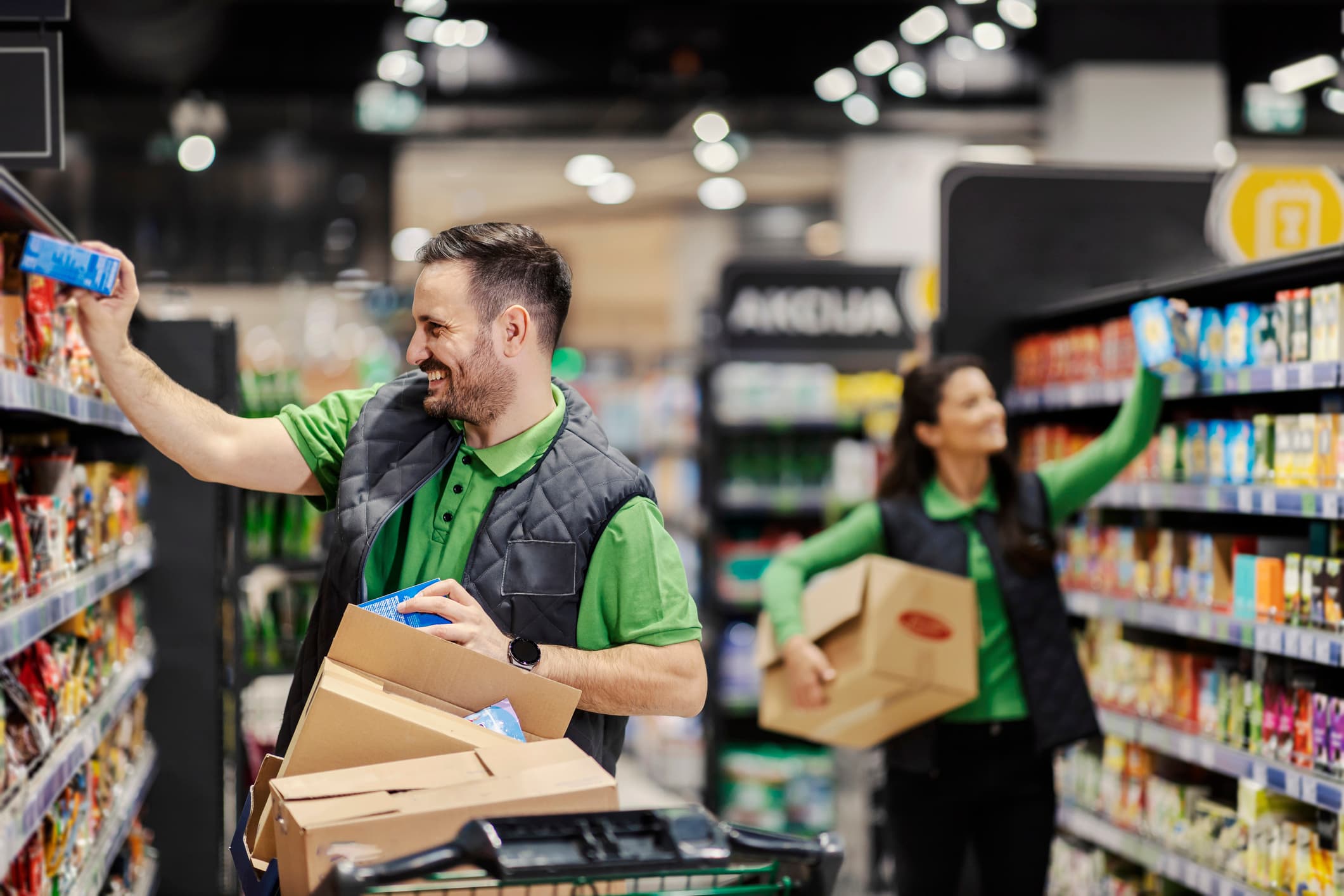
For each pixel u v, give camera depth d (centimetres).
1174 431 368
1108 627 412
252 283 1096
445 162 1524
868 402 629
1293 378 303
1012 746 344
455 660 183
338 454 222
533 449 211
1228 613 341
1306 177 483
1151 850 369
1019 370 482
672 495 720
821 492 624
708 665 611
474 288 205
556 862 144
